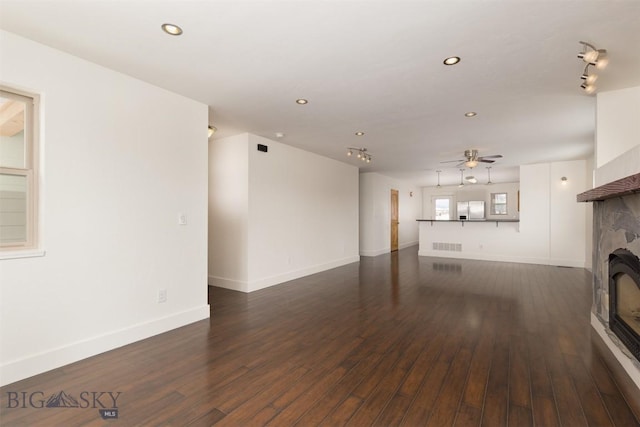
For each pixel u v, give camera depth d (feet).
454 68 8.78
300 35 7.21
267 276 16.76
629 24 6.66
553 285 16.88
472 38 7.29
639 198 7.11
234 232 16.05
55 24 6.83
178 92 10.59
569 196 22.84
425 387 7.02
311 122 13.85
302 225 19.47
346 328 10.66
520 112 12.30
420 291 15.64
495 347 9.07
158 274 10.21
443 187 40.70
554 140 16.63
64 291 8.05
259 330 10.48
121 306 9.24
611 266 8.79
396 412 6.15
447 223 28.09
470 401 6.48
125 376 7.50
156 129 10.13
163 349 9.00
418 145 18.07
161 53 8.07
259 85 9.99
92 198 8.59
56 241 7.91
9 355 7.17
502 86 9.94
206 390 6.92
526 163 23.75
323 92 10.53
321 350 8.94
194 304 11.34
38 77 7.61
